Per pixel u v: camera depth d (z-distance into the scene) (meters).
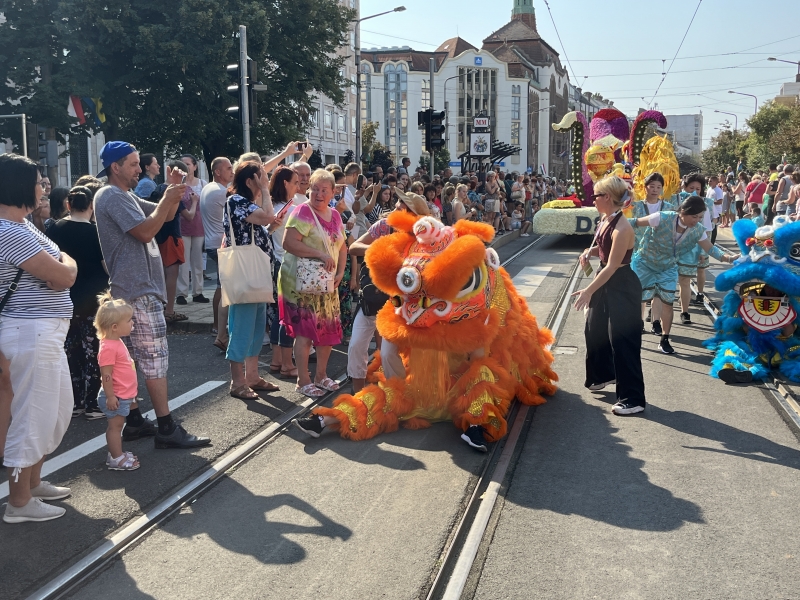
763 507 4.32
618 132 18.73
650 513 4.25
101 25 20.00
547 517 4.21
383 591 3.45
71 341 6.04
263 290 6.16
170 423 5.27
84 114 22.02
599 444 5.38
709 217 11.05
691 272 9.53
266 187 6.20
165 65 20.98
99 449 5.31
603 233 6.12
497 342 5.70
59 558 3.75
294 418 5.94
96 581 3.57
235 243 6.14
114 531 4.06
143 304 5.09
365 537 3.98
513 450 5.27
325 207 6.35
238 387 6.40
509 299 5.97
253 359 6.57
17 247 3.95
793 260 7.01
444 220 15.62
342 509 4.32
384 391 5.63
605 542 3.92
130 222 4.95
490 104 85.81
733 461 5.03
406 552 3.81
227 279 6.11
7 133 19.03
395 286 5.18
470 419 5.27
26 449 4.05
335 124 54.06
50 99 19.44
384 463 5.03
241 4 21.81
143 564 3.72
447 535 4.00
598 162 18.25
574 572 3.62
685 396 6.55
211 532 4.05
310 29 25.53
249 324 6.31
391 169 15.37
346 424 5.45
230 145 25.52
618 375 6.09
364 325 6.20
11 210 4.06
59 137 21.88
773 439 5.45
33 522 4.14
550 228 19.56
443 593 3.46
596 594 3.42
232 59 21.80
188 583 3.54
